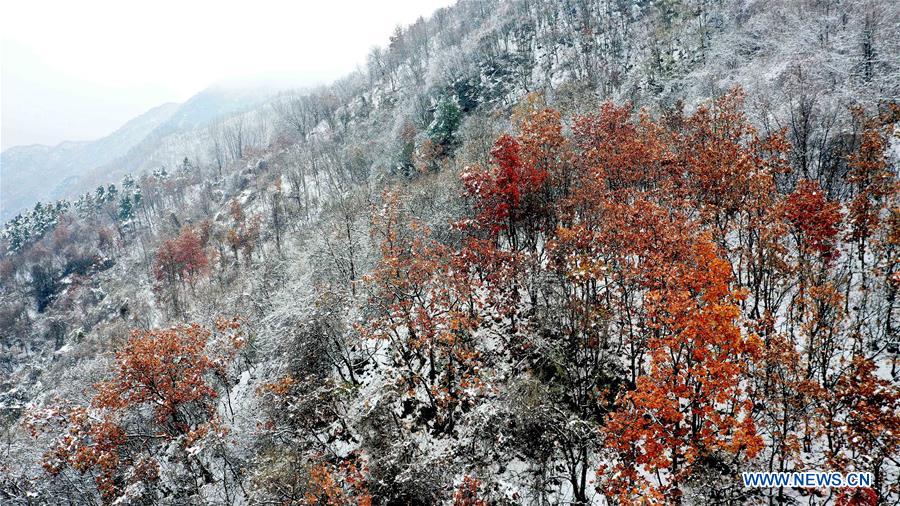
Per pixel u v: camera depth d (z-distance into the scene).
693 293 21.47
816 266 24.25
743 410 21.48
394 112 121.44
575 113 47.94
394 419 29.95
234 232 94.38
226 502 26.72
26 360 98.12
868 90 34.41
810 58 38.38
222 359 37.19
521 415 26.30
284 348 35.81
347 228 43.91
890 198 25.83
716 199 28.66
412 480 24.75
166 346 32.44
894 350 22.17
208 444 28.67
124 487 29.31
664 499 20.12
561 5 118.94
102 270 125.94
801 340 23.52
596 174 32.50
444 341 31.55
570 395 27.27
